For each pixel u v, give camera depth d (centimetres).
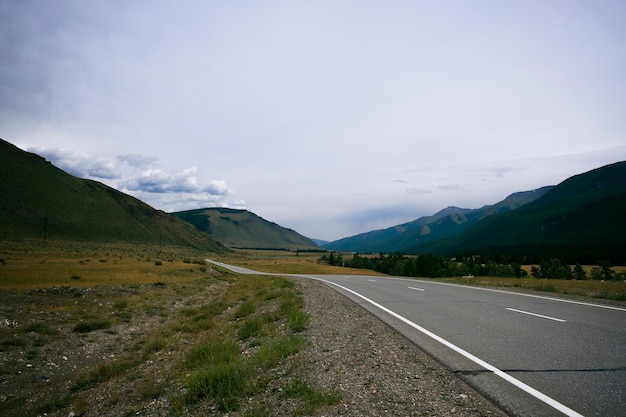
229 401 513
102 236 14662
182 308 2127
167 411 566
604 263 6525
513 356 569
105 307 2022
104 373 988
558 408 380
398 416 385
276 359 654
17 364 1102
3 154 15962
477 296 1348
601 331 724
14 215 12344
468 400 416
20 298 2050
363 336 770
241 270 6212
